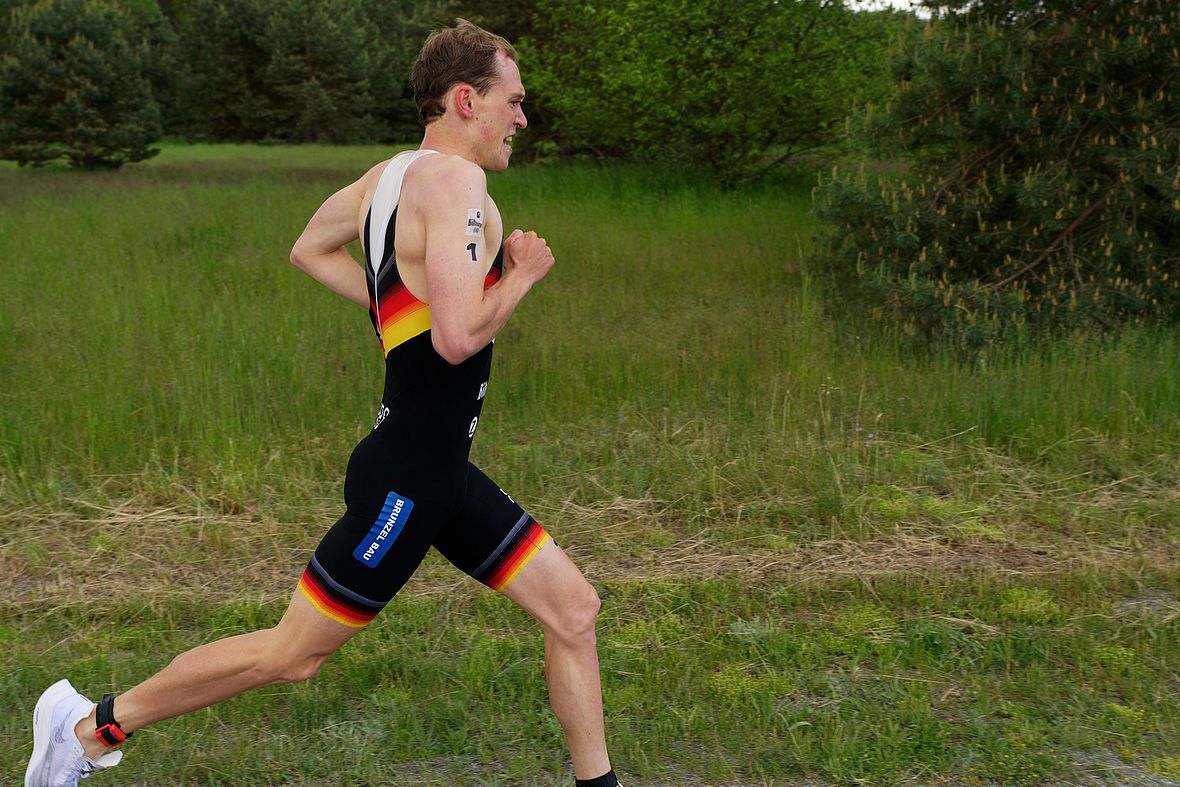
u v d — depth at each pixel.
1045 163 7.61
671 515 4.56
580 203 14.07
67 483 4.77
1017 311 6.87
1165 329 6.94
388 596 2.42
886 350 6.71
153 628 3.56
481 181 2.31
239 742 2.88
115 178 20.53
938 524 4.45
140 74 25.84
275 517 4.49
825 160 17.52
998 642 3.46
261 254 10.35
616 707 3.12
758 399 5.90
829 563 4.10
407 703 3.11
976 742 2.91
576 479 4.89
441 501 2.38
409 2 46.97
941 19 7.94
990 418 5.48
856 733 2.90
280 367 6.19
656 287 9.07
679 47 16.08
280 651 2.40
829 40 15.98
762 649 3.45
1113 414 5.44
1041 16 7.48
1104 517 4.47
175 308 7.66
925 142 7.95
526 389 6.08
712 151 16.77
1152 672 3.29
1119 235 7.14
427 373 2.33
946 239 7.64
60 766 2.47
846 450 5.15
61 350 6.48
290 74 39.56
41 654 3.36
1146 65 7.23
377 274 2.37
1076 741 2.91
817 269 9.03
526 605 2.53
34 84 23.97
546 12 21.73
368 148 38.03
